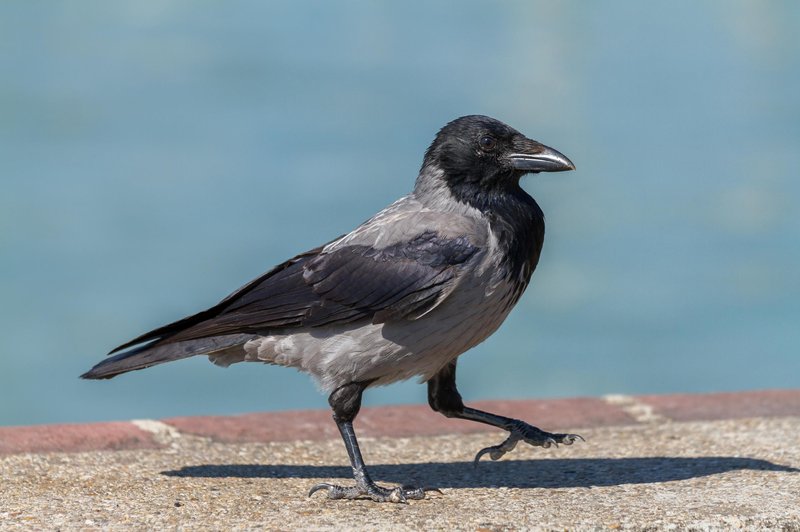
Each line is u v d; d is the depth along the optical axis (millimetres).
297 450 7684
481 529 5695
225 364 7195
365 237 6781
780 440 7762
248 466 7215
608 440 7953
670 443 7793
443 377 7105
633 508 6090
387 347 6559
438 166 6961
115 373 6980
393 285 6492
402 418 8516
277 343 6812
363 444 7891
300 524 5801
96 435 7688
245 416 8383
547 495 6441
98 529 5703
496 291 6609
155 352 6973
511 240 6688
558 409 8750
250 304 6844
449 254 6496
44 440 7535
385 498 6312
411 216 6785
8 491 6461
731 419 8531
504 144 6836
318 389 6762
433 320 6547
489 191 6859
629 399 9023
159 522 5848
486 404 8797
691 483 6656
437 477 6977
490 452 7086
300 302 6695
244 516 5980
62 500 6273
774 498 6246
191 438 7836
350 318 6578
